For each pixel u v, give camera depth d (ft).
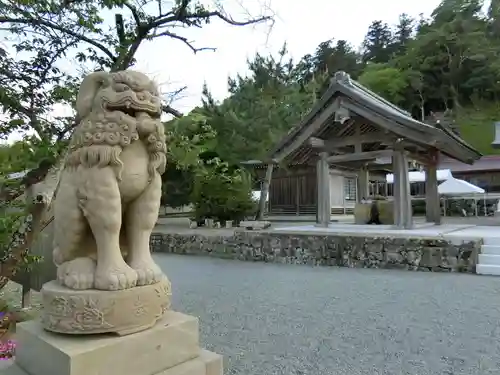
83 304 5.76
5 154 12.19
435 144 26.91
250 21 21.98
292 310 15.53
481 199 54.49
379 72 109.40
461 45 102.94
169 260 30.37
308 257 27.53
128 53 18.47
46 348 5.74
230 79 54.95
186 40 21.07
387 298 17.12
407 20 140.26
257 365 10.09
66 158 6.72
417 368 9.83
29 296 15.10
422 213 55.98
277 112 50.70
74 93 15.61
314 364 10.12
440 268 23.31
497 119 88.53
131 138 6.22
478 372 9.59
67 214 6.28
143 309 6.11
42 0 14.88
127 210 6.76
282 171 59.11
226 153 50.85
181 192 48.83
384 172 52.01
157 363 6.15
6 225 11.66
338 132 31.37
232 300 17.42
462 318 13.98
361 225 32.07
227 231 37.83
